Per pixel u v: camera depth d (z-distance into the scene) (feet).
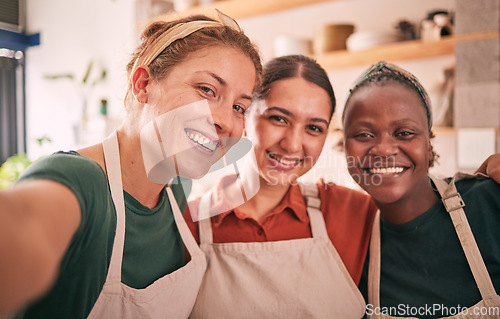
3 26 11.39
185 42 2.08
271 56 6.75
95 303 2.00
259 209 2.73
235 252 2.54
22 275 1.07
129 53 2.41
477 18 5.30
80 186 1.55
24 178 1.42
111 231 1.98
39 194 1.27
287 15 7.53
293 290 2.46
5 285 1.05
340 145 2.95
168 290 2.26
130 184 2.17
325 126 2.68
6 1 11.37
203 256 2.52
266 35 7.77
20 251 1.07
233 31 2.22
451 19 5.63
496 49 5.17
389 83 2.56
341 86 6.12
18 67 11.73
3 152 11.50
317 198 2.83
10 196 1.17
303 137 2.63
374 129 2.55
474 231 2.46
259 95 2.65
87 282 1.83
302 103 2.58
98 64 10.79
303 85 2.60
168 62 2.05
